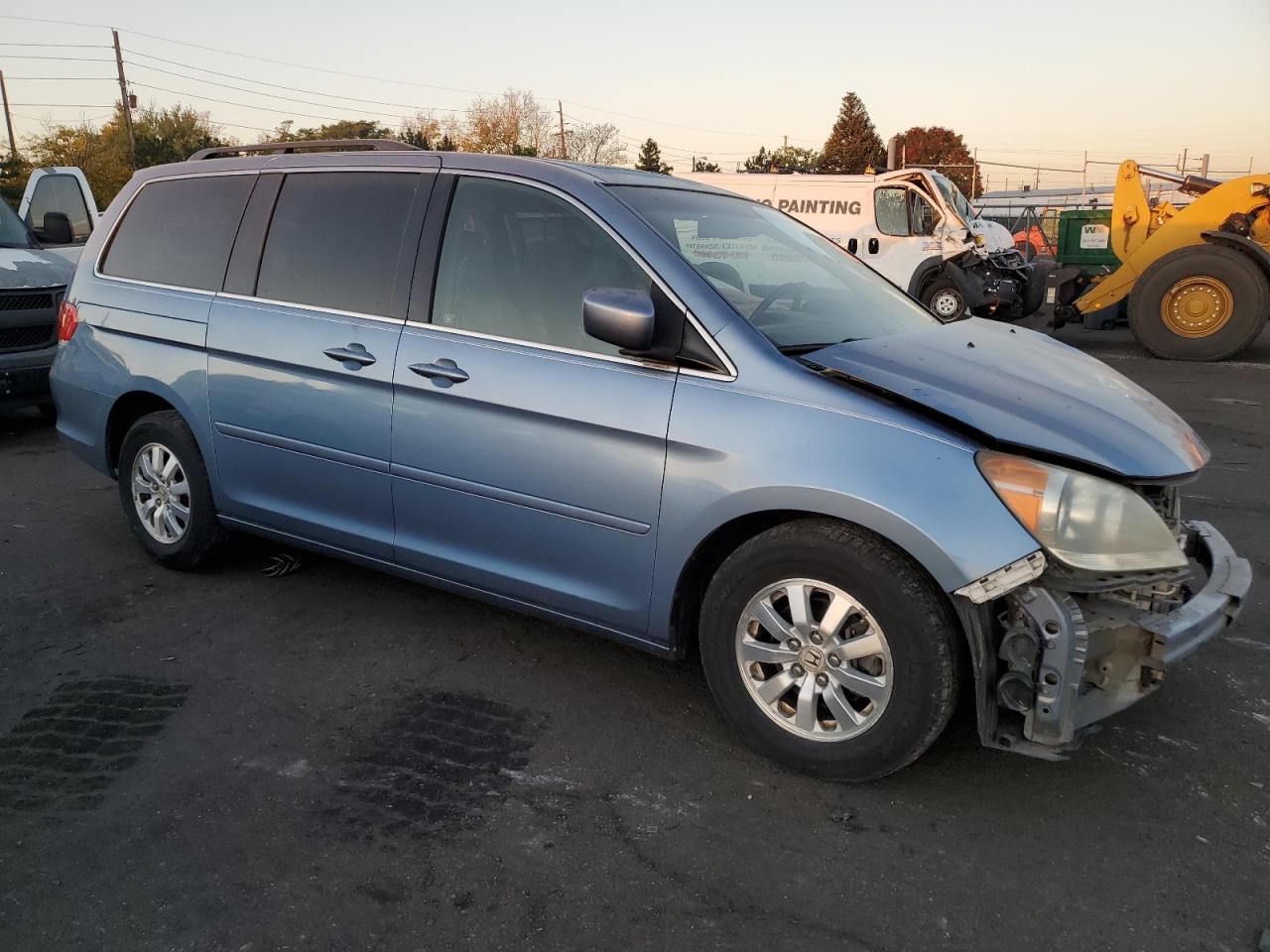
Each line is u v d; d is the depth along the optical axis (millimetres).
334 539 3961
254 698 3498
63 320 4844
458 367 3393
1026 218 26672
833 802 2877
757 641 3023
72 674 3672
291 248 4000
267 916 2416
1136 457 2723
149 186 4633
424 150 3840
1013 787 2947
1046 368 3254
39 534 5246
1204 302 11164
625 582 3178
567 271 3316
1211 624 2771
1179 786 2955
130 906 2445
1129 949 2312
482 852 2658
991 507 2580
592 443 3133
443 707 3438
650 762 3096
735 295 3160
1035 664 2596
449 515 3551
